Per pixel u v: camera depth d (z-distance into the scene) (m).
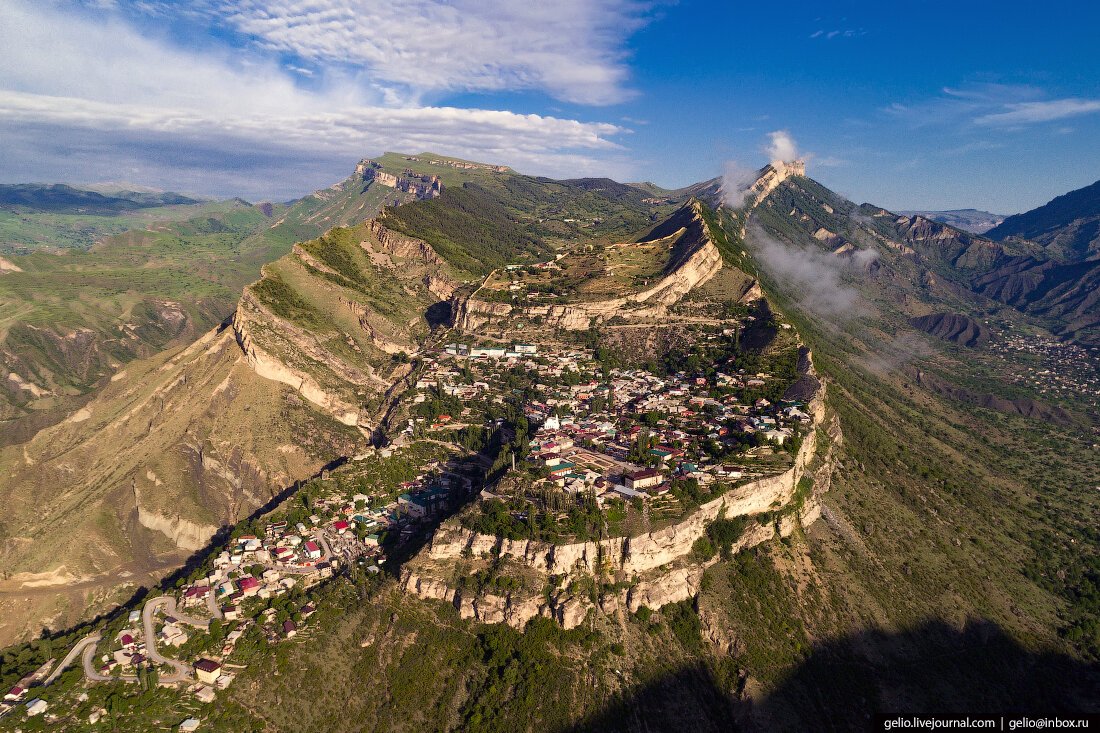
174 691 143.12
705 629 152.38
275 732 137.75
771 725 141.00
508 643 146.75
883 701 150.00
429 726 138.25
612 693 140.25
